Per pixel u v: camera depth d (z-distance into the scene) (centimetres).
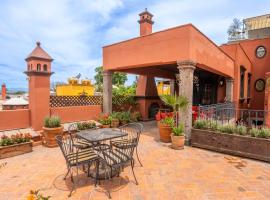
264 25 1694
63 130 639
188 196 318
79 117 797
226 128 539
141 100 1113
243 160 482
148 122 1051
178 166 441
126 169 423
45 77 644
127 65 771
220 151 539
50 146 578
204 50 696
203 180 374
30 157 495
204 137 571
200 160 480
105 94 881
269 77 788
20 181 365
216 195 321
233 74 1085
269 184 359
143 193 326
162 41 653
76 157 341
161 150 558
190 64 596
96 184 351
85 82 1480
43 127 585
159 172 409
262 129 495
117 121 830
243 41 1394
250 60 1364
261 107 1327
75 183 358
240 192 331
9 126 599
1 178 378
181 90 612
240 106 1141
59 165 443
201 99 1293
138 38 725
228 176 392
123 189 338
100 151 369
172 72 1238
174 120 637
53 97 714
